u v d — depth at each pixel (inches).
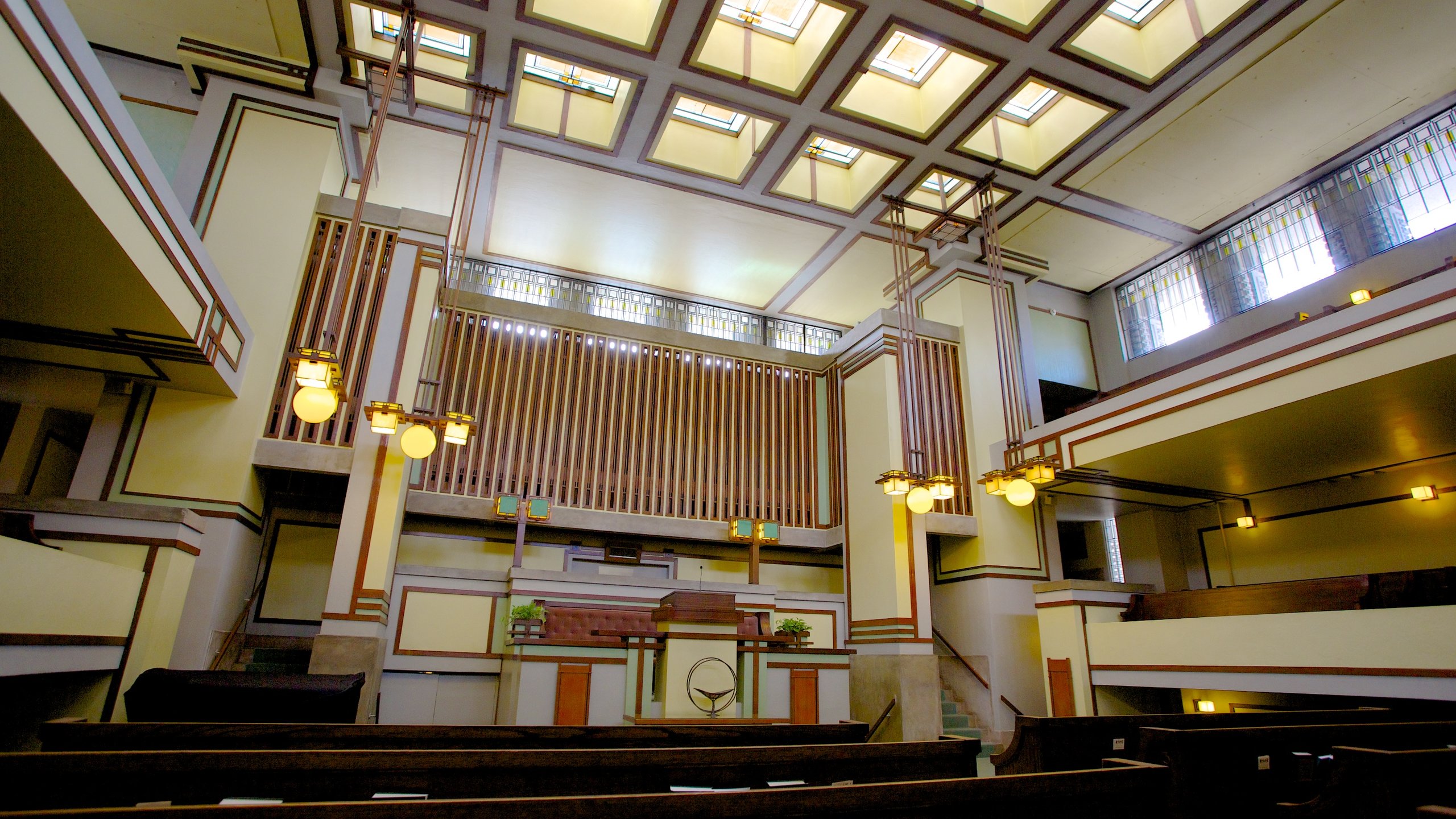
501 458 487.8
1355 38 392.5
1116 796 140.8
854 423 552.4
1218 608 410.6
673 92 433.4
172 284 289.0
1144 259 606.2
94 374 360.2
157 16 403.2
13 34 174.7
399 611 410.9
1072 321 651.5
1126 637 429.7
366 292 428.5
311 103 434.3
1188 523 585.0
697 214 545.6
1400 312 300.2
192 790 129.2
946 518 517.7
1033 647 508.1
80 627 237.6
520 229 567.2
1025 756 226.2
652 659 308.7
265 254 406.9
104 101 220.5
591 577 438.6
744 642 373.7
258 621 419.5
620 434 526.9
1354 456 426.3
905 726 446.0
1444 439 389.7
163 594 280.7
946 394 548.4
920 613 473.1
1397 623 309.6
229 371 367.6
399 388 410.0
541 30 390.6
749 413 574.9
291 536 438.9
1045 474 350.6
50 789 121.7
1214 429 377.1
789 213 542.3
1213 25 390.6
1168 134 462.0
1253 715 259.8
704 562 542.3
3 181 206.8
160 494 360.2
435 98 444.5
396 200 538.6
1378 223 469.1
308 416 265.3
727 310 679.1
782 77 431.5
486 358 503.2
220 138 417.1
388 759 141.0
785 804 113.0
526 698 363.6
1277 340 347.3
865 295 652.7
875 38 395.9
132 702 240.2
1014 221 553.6
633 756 156.6
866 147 474.0
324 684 260.7
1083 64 409.1
